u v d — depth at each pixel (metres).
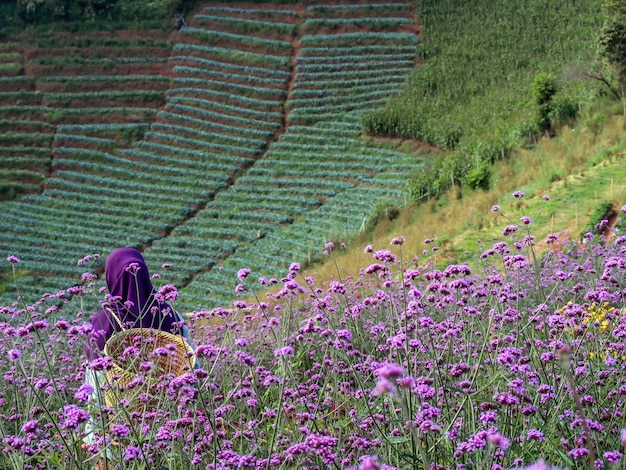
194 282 38.34
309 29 65.81
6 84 62.69
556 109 35.41
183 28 67.81
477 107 49.06
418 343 3.61
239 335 6.37
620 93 35.72
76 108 60.47
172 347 4.33
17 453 3.36
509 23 58.72
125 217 47.78
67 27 67.81
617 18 35.81
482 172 32.38
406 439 2.97
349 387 4.42
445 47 58.97
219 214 46.34
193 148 55.19
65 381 5.55
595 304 5.31
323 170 49.47
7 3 69.81
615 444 3.20
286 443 3.62
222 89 61.22
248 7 69.75
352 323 5.81
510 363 3.60
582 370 3.53
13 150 55.88
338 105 56.75
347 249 34.09
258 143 54.03
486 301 5.83
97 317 4.95
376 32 63.88
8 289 40.81
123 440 3.50
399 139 50.38
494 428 2.89
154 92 61.38
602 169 23.34
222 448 3.58
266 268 37.91
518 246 5.73
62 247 45.25
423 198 36.59
